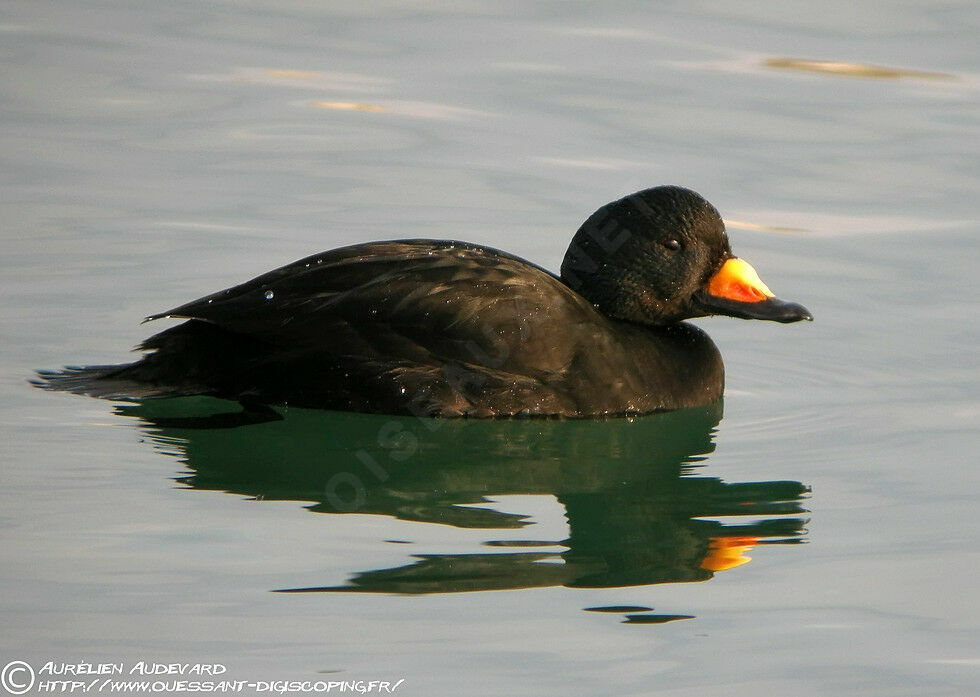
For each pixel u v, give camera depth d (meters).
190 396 10.85
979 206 15.45
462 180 15.86
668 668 7.73
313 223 14.84
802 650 7.95
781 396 12.03
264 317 10.76
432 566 8.77
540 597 8.46
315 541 9.05
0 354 11.98
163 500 9.62
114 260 13.93
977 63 18.61
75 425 10.70
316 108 17.62
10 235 14.31
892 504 9.87
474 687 7.50
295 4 20.89
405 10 20.72
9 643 7.77
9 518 9.23
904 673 7.73
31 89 17.83
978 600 8.50
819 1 20.86
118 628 7.93
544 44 19.41
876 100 17.73
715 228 11.61
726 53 19.06
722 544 9.27
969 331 13.00
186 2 20.94
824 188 15.77
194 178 15.84
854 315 13.42
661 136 16.86
